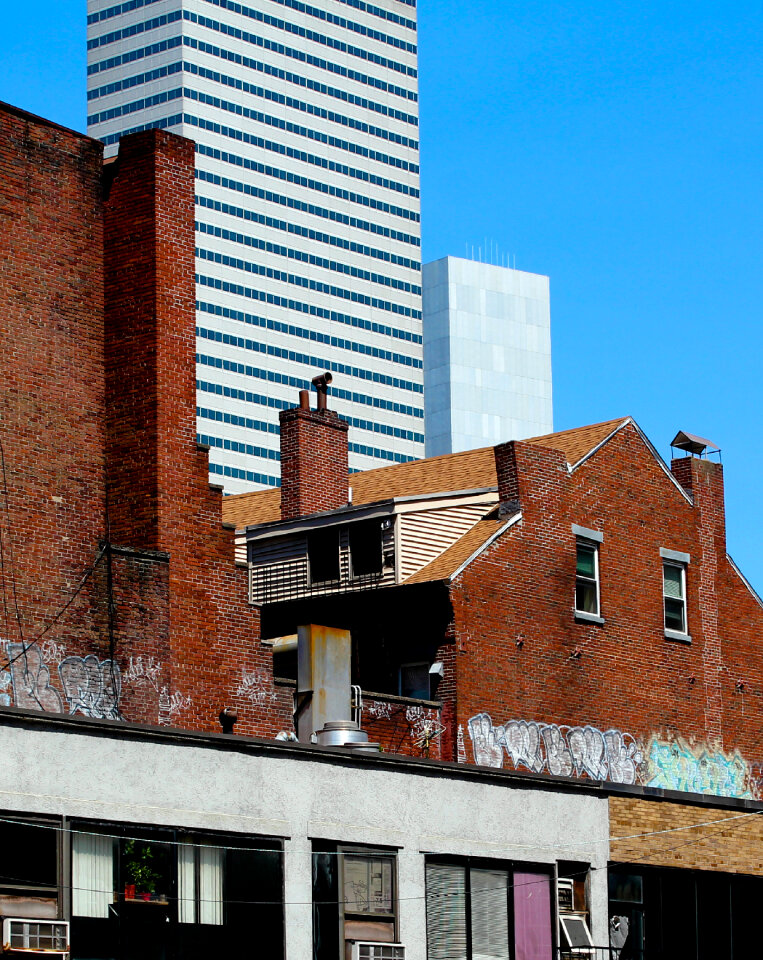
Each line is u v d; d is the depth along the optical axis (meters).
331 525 41.62
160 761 24.47
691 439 46.22
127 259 34.16
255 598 42.81
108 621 31.94
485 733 37.69
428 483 44.75
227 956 24.67
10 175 32.56
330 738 29.95
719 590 45.97
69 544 32.03
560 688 40.00
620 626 42.28
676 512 45.12
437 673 37.47
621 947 31.09
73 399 32.97
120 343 33.94
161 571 32.84
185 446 33.84
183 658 32.91
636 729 41.84
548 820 30.31
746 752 45.25
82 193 34.12
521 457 40.53
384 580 40.22
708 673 44.66
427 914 27.62
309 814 26.23
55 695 30.75
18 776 22.64
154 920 23.88
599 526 42.44
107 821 23.55
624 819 31.97
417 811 27.95
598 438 43.38
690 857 32.97
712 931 33.03
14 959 22.09
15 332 32.03
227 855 25.05
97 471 33.16
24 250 32.53
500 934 28.77
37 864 22.62
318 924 25.92
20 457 31.56
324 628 33.81
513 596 39.41
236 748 25.50
